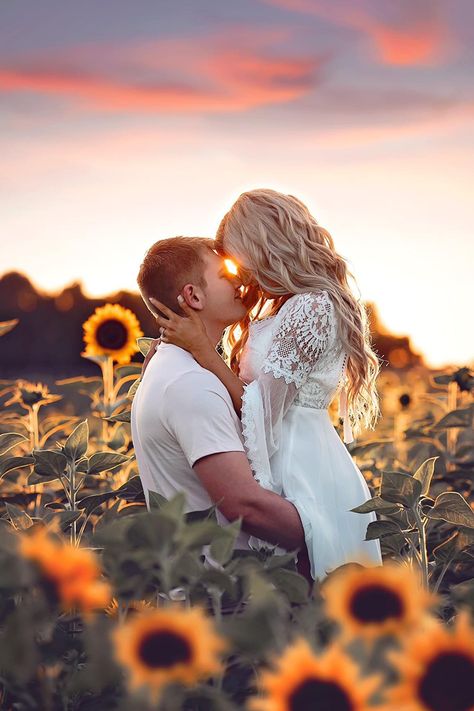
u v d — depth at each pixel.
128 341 4.32
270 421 2.69
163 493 2.70
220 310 2.84
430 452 4.36
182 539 1.50
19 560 1.42
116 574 1.57
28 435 4.13
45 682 1.57
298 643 1.21
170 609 1.40
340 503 2.79
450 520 2.32
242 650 1.40
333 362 2.86
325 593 1.66
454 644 1.23
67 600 1.42
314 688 1.18
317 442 2.81
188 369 2.67
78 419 4.27
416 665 1.23
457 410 3.81
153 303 2.81
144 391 2.74
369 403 3.09
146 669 1.31
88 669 1.53
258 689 1.47
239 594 1.70
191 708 1.59
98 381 4.43
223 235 2.98
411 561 2.36
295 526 2.60
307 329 2.77
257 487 2.56
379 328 7.09
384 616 1.39
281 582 1.66
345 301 2.91
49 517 2.61
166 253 2.82
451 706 1.21
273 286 2.93
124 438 3.88
